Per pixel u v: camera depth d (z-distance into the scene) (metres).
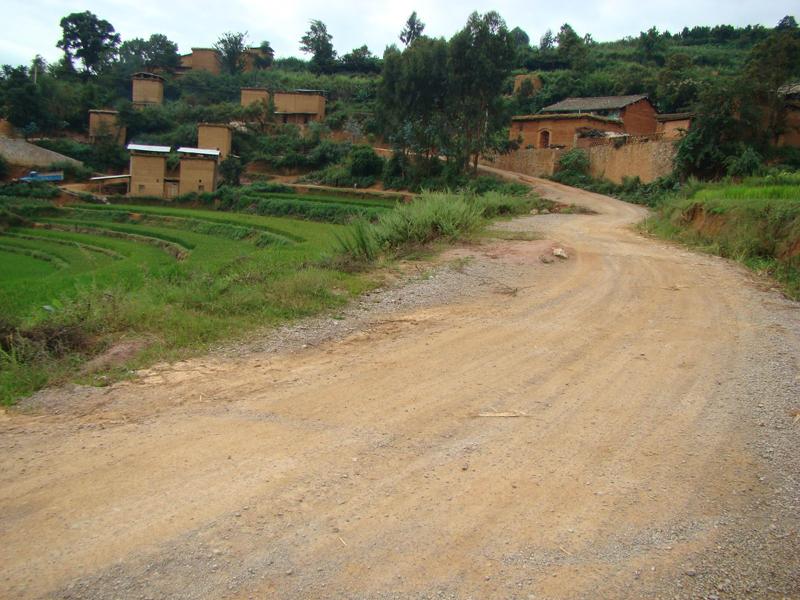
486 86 44.25
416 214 14.71
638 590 3.09
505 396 5.53
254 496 3.85
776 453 4.41
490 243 14.62
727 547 3.41
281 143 63.97
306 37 95.31
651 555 3.34
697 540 3.46
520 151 53.03
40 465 4.26
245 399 5.46
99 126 68.19
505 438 4.70
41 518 3.63
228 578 3.13
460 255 12.91
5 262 30.78
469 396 5.53
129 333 7.16
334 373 6.14
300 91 71.12
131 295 8.42
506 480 4.09
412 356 6.67
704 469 4.23
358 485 4.00
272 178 59.03
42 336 6.69
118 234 39.59
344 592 3.04
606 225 22.00
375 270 11.29
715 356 6.61
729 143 35.62
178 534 3.47
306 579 3.12
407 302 9.15
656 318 8.29
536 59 79.62
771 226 13.30
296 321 8.02
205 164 52.88
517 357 6.62
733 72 64.81
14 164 57.25
